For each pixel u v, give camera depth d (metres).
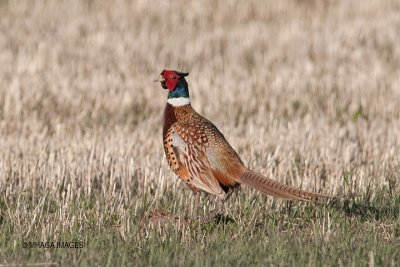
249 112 24.92
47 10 38.06
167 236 13.74
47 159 18.97
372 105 25.19
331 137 20.92
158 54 31.88
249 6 38.66
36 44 32.59
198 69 29.73
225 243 13.30
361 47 32.09
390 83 27.34
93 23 36.31
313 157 19.17
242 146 20.25
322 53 31.45
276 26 36.16
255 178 14.11
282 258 12.21
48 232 13.73
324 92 26.62
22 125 22.69
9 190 16.44
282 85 27.27
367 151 20.12
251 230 14.26
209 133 14.83
